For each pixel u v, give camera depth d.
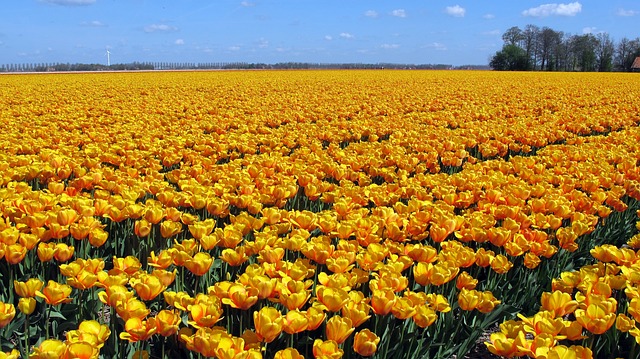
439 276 3.74
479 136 11.04
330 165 7.45
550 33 95.50
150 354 3.86
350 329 3.02
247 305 3.30
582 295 3.69
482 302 3.63
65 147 8.72
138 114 14.87
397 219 5.19
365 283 4.25
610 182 6.91
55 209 5.18
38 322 4.30
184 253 3.90
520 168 7.96
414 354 3.73
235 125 13.33
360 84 32.75
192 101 19.89
